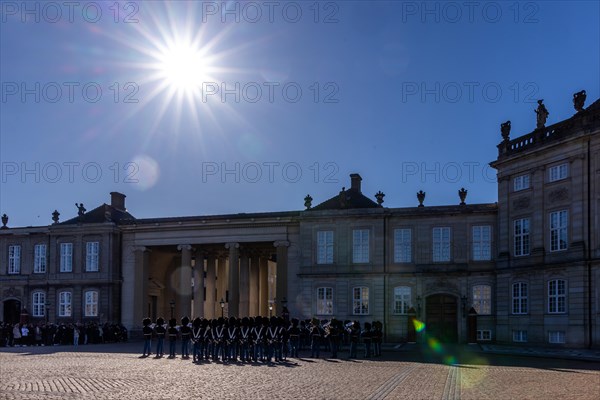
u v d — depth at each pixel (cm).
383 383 2473
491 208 5744
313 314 6166
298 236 6469
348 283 6109
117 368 3209
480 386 2370
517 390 2250
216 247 7169
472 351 4459
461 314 5725
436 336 5819
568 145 4750
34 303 7275
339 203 6562
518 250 5250
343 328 4656
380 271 6009
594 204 4550
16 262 7388
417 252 5956
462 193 5941
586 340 4506
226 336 3778
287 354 4156
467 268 5781
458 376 2728
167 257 7694
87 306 7044
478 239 5800
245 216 6600
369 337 3934
